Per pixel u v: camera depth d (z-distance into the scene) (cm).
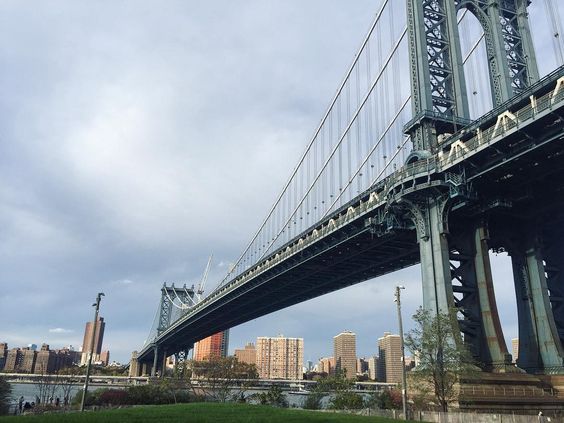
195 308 14438
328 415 3534
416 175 5394
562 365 4988
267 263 9281
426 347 4347
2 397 5622
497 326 5078
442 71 6056
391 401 5584
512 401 4488
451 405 4350
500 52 6031
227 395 9462
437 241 5325
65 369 17388
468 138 5203
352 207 6812
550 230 5822
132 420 2892
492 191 5350
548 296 5403
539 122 4259
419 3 6172
